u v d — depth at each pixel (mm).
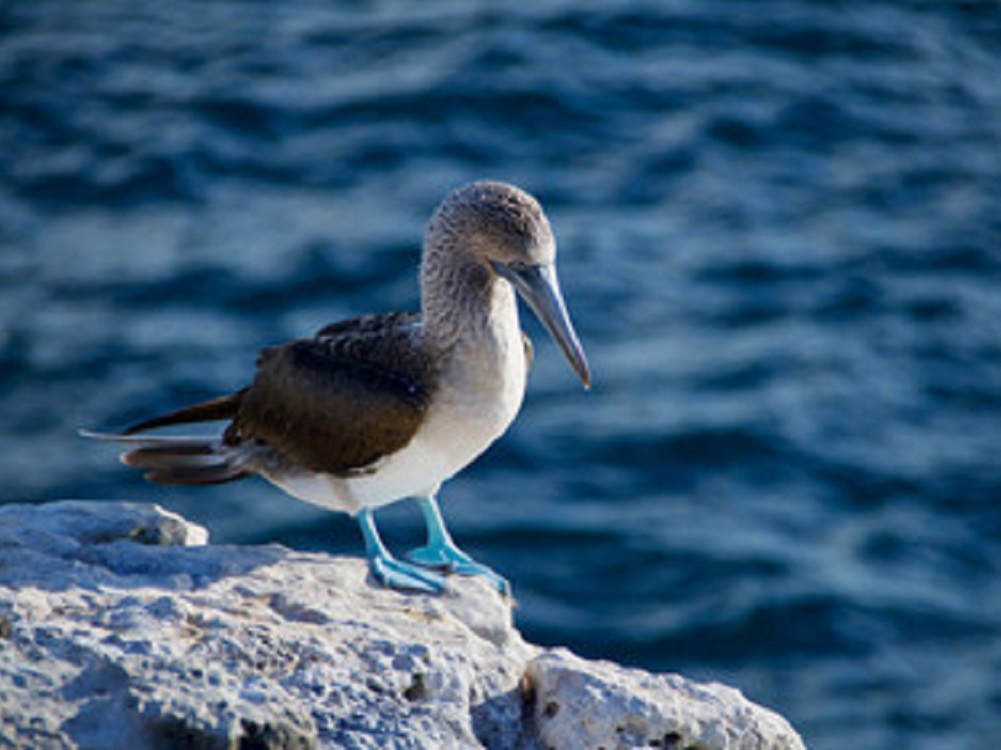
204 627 7922
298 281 23906
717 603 18969
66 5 31828
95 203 25969
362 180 26297
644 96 28500
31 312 23453
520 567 19391
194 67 29453
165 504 20141
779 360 22703
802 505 20547
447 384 9156
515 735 7957
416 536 19656
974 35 31141
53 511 9375
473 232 8992
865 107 28688
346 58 29609
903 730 17516
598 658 18391
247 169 26703
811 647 18578
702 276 24234
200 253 24609
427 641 8273
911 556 19828
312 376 9375
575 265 24203
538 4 31078
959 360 22938
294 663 7789
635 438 21234
